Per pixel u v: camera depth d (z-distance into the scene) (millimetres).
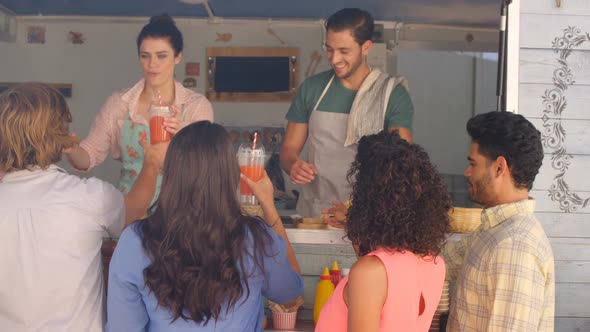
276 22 4953
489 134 1833
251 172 2045
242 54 5000
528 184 1850
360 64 2959
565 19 2854
